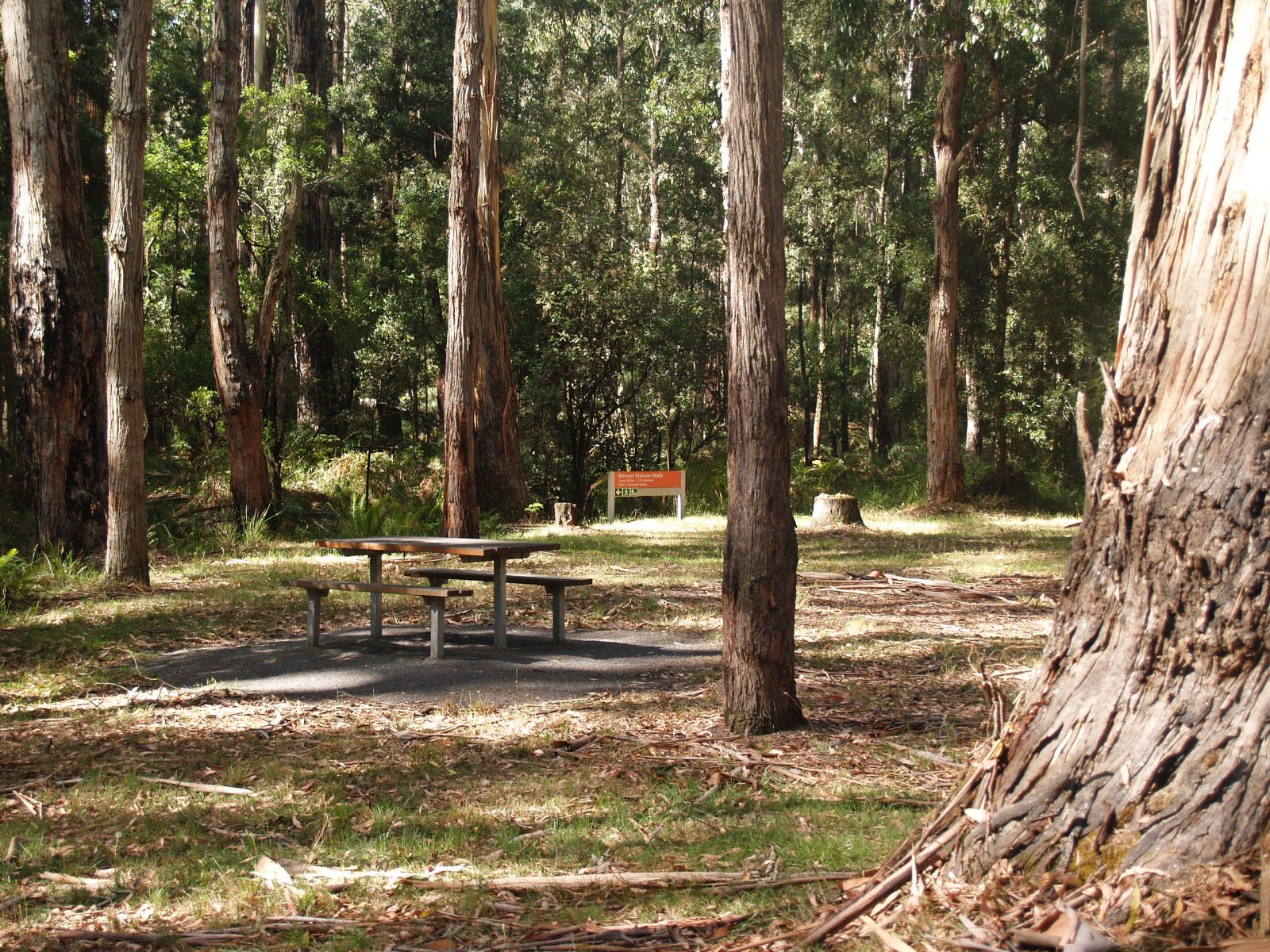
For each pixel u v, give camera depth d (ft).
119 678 26.22
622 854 13.84
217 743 20.07
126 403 41.11
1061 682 10.72
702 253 117.19
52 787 17.52
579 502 89.66
